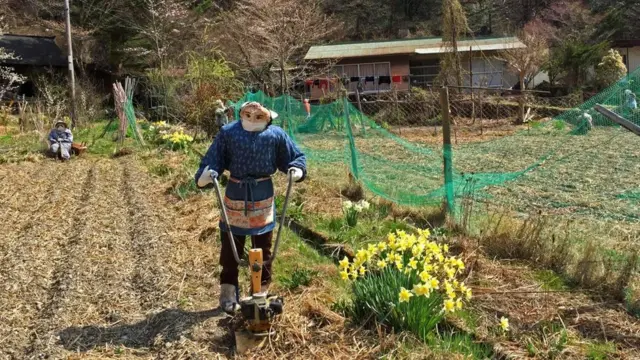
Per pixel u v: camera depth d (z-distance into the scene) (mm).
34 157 13359
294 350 3873
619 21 36750
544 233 5953
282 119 15242
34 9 34688
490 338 3922
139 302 4793
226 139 4266
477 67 30984
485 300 4496
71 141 13875
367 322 4117
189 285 5105
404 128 22000
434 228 6289
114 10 32469
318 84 30750
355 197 8047
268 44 28375
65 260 5859
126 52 31797
